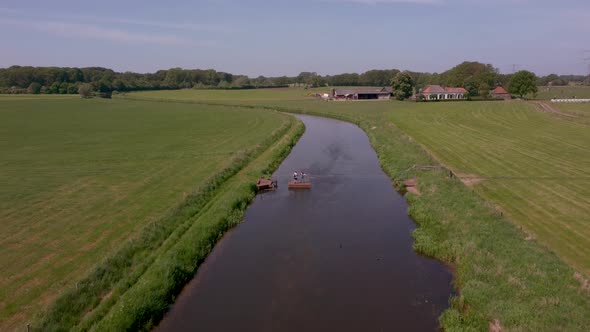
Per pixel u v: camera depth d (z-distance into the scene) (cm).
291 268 2233
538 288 1730
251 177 3809
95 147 5147
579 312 1554
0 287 1816
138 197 3094
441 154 4556
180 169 3975
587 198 2909
